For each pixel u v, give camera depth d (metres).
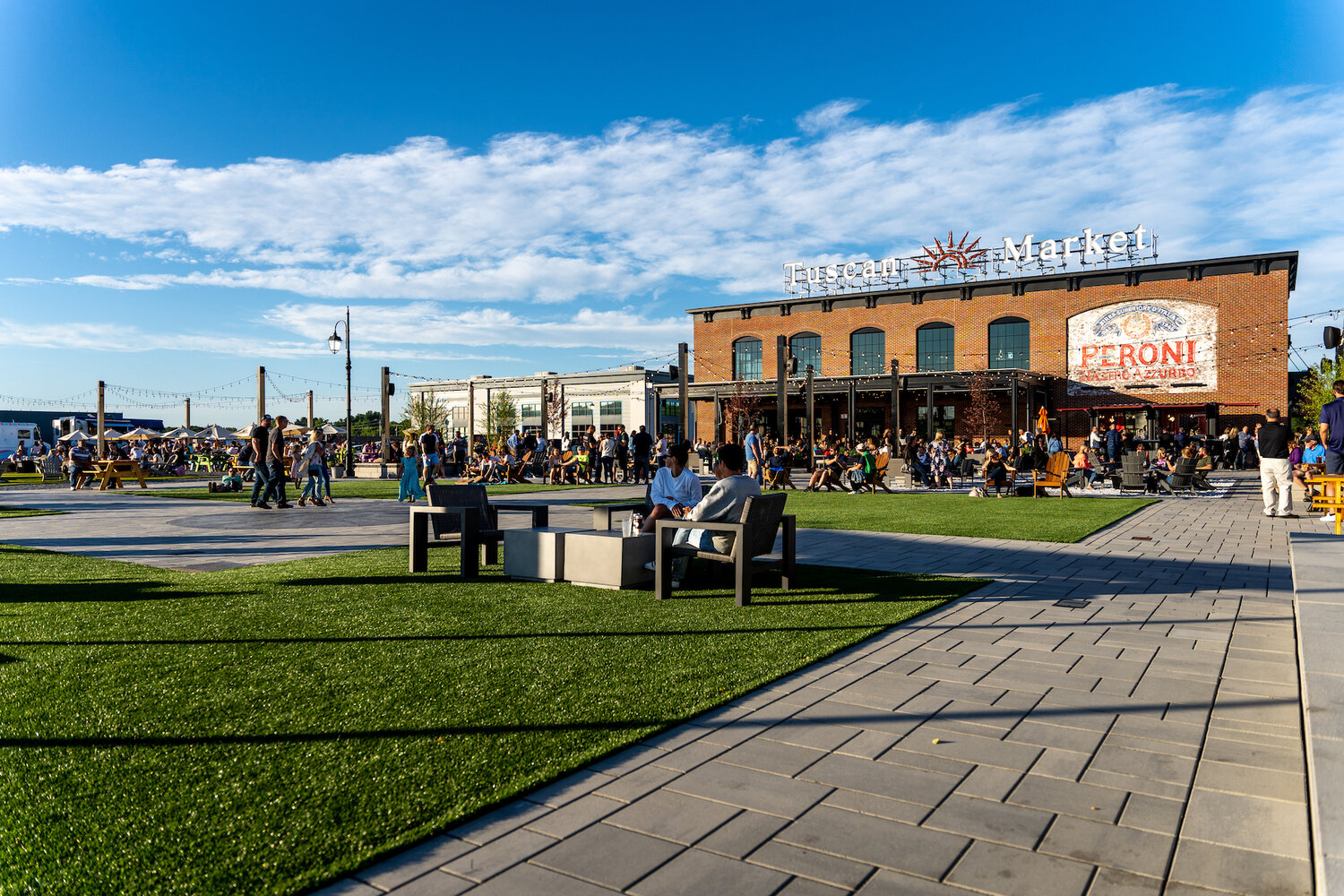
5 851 2.51
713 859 2.48
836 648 4.94
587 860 2.48
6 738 3.42
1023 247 38.81
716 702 3.92
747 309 45.50
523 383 64.19
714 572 7.59
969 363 39.62
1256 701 3.98
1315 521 12.54
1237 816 2.78
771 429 46.38
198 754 3.25
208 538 10.80
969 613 5.99
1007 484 19.48
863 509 15.18
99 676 4.31
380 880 2.37
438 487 8.00
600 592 6.78
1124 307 36.06
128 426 61.94
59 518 13.79
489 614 5.91
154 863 2.44
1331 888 1.98
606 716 3.72
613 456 27.05
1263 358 33.34
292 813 2.75
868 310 42.25
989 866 2.45
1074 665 4.62
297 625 5.53
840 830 2.68
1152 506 15.55
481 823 2.71
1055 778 3.09
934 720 3.72
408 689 4.12
